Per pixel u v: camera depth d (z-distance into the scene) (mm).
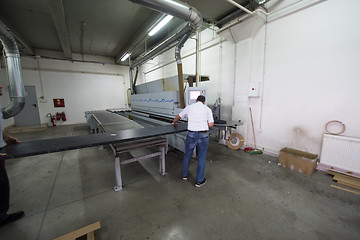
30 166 2750
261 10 2633
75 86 7113
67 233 1378
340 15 2135
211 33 4082
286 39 2670
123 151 1984
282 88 2809
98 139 1770
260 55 3055
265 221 1495
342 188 1979
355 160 2092
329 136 2275
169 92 3096
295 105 2686
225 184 2123
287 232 1372
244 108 3350
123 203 1774
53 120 6621
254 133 3322
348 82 2154
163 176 2359
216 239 1316
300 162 2395
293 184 2094
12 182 2234
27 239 1336
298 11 2492
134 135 1941
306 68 2502
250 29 2943
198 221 1506
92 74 7438
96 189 2049
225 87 3865
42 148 1468
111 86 7961
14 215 1540
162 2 2020
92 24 4207
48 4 2676
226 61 3764
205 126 1988
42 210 1672
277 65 2830
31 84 6254
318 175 2299
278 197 1839
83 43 5723
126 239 1324
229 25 3025
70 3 3262
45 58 6406
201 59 4457
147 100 4074
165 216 1574
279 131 2941
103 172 2521
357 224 1441
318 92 2422
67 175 2428
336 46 2203
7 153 1336
